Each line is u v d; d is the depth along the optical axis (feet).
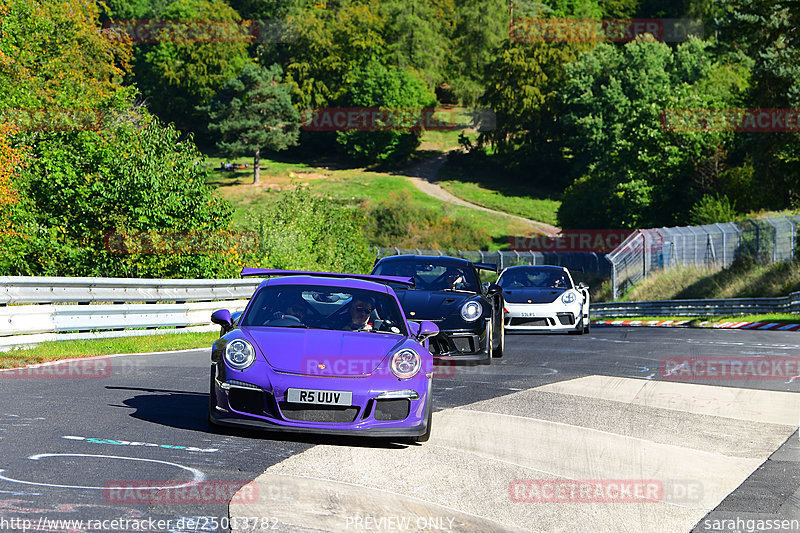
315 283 71.92
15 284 111.24
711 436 69.97
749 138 396.78
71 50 346.74
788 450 65.77
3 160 197.57
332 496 46.96
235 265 214.48
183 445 56.39
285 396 58.59
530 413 76.48
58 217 203.41
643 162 569.64
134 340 130.21
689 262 387.55
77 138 219.00
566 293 167.43
